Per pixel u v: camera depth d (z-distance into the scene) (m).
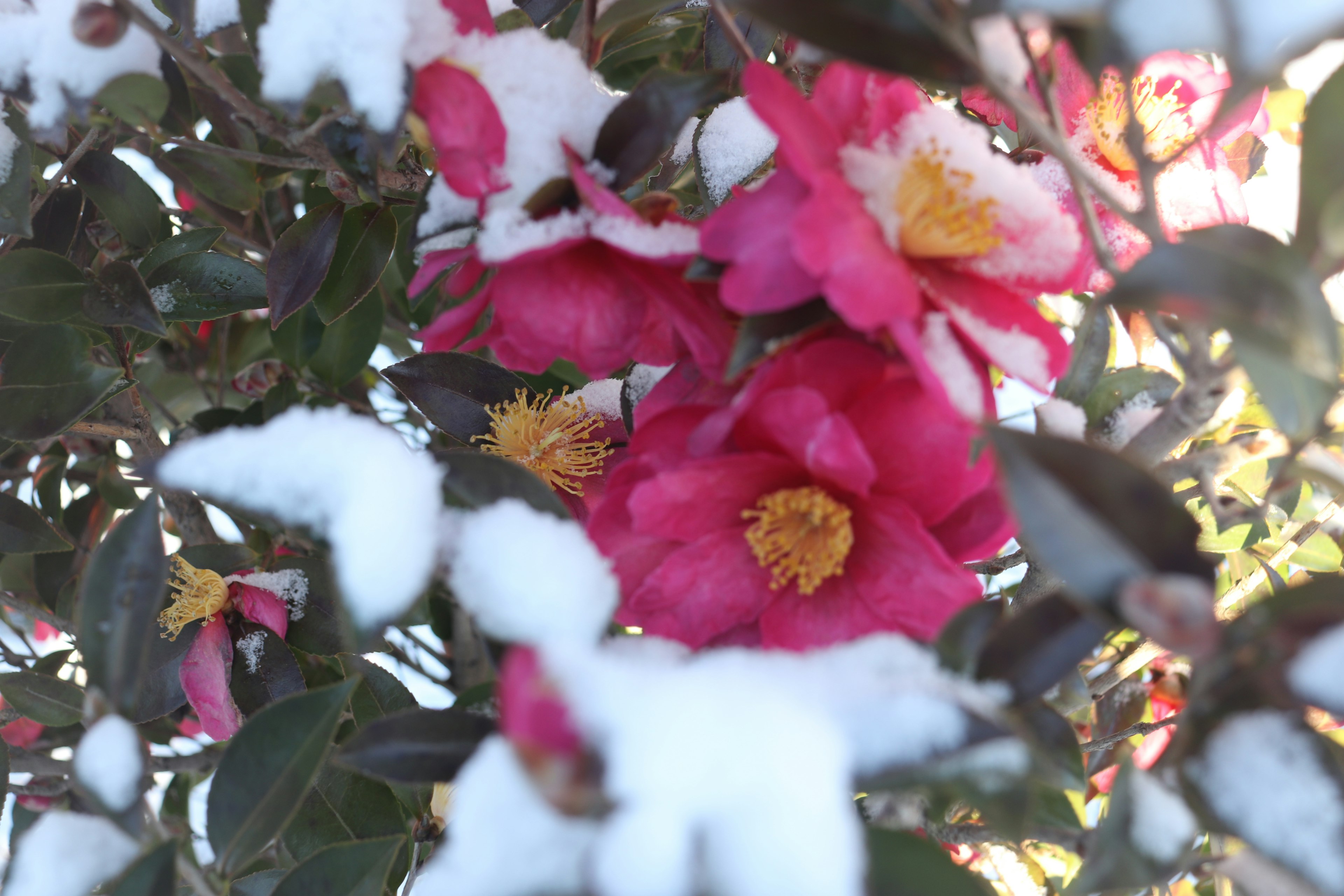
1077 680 0.50
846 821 0.37
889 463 0.42
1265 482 0.54
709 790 0.37
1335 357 0.39
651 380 0.49
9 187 0.48
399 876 0.50
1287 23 0.38
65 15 0.44
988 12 0.40
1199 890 0.54
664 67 0.63
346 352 0.62
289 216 0.65
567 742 0.36
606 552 0.44
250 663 0.53
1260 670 0.40
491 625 0.41
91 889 0.41
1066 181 0.49
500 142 0.43
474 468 0.42
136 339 0.56
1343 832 0.39
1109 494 0.39
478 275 0.44
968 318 0.42
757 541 0.43
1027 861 0.53
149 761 0.47
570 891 0.38
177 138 0.48
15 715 0.54
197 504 0.62
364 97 0.42
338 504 0.41
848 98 0.43
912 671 0.41
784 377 0.41
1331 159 0.41
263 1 0.47
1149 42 0.40
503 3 0.49
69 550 0.56
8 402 0.51
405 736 0.42
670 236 0.43
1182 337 0.50
